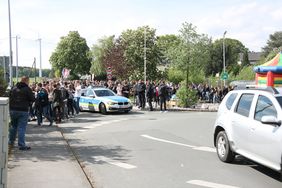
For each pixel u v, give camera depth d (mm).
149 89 26406
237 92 9469
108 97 24172
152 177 8234
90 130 16062
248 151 8367
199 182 7820
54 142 12461
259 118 8125
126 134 14727
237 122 8859
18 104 10828
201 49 39375
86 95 25297
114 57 63531
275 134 7336
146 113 24469
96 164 9492
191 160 9930
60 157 9961
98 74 86375
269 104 7980
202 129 16141
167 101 30047
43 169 8594
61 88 20172
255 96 8586
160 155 10602
